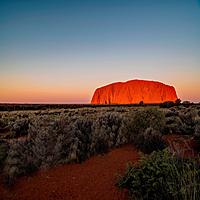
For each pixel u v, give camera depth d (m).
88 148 9.32
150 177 6.19
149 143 9.55
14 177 7.48
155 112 11.97
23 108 56.75
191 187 5.22
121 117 12.67
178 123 13.37
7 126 17.16
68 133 9.81
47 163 8.34
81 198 6.55
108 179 7.34
